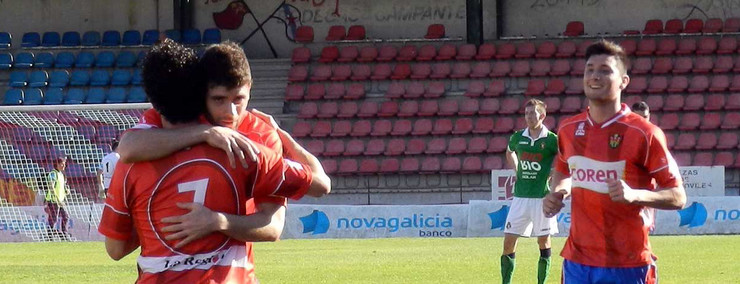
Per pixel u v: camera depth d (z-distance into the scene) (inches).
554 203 485.1
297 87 2311.8
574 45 2308.1
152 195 302.2
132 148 300.2
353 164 2138.3
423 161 2133.4
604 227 467.2
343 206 1632.6
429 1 2428.6
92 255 1266.0
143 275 308.2
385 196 2118.6
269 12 2463.1
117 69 2405.3
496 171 1765.5
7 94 2348.7
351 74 2327.8
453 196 2096.5
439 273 987.9
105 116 1444.4
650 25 2319.1
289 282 912.3
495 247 1355.8
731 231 1593.3
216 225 299.6
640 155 455.8
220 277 307.0
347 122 2228.1
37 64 2401.6
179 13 2447.1
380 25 2437.3
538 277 909.8
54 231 1423.5
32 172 1425.9
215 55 305.1
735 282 884.6
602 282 468.4
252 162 306.0
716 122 2129.7
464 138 2169.0
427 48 2343.8
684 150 2102.6
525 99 2239.2
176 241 300.8
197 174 301.4
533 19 2401.6
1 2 2502.5
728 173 2065.7
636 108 900.0
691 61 2242.9
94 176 1429.6
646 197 434.9
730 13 2341.3
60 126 1432.1
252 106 2305.6
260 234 309.4
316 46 2447.1
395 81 2316.7
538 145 898.7
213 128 303.6
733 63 2228.1
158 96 304.0
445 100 2257.6
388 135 2202.3
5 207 1421.0
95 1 2496.3
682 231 1598.2
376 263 1110.4
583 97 2224.4
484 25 2415.1
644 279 468.4
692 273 964.0
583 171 468.8
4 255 1273.4
